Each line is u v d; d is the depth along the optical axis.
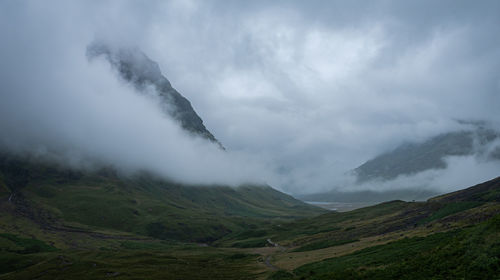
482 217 104.62
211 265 150.12
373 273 60.72
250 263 143.00
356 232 179.38
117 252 198.38
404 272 56.22
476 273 46.06
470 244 54.94
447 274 49.34
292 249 181.00
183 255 198.50
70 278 136.38
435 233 98.75
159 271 137.12
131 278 122.81
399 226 162.62
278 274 91.44
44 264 167.12
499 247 49.22
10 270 186.00
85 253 196.75
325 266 88.31
